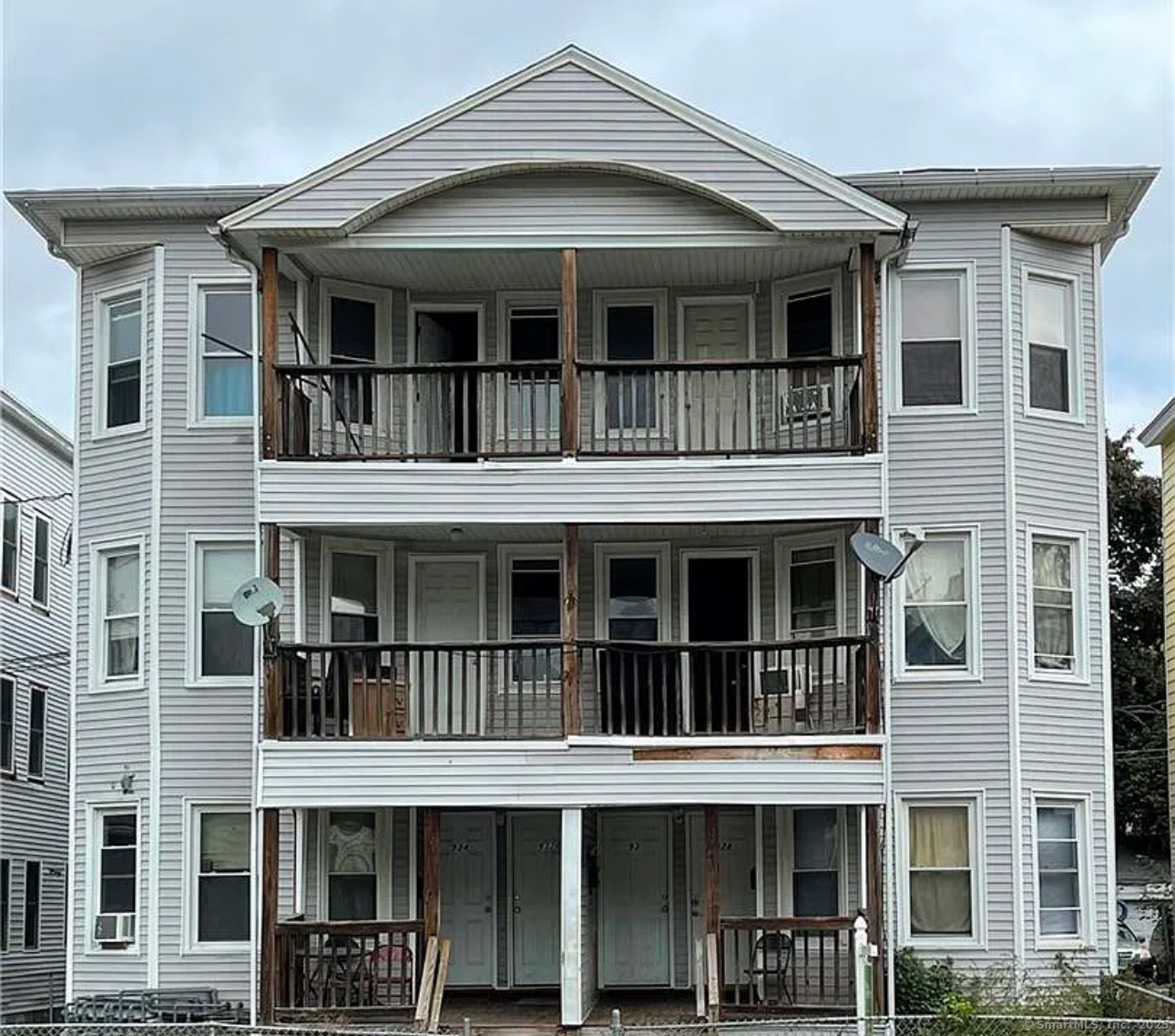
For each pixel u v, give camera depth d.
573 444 19.55
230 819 21.36
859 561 20.17
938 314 21.52
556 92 19.64
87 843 21.75
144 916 21.17
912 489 21.20
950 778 20.80
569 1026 18.59
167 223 22.05
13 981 29.58
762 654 19.92
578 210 19.67
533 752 19.09
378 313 21.72
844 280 21.11
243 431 21.77
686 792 18.97
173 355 21.91
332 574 21.44
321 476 19.52
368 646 19.36
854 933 18.41
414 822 21.42
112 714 21.80
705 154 19.53
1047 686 21.11
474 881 22.02
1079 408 21.80
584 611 21.73
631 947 21.84
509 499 19.50
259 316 20.02
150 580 21.66
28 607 30.64
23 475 30.38
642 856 22.02
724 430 21.12
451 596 21.91
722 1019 18.75
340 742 19.14
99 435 22.34
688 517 19.42
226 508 21.67
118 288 22.39
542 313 22.12
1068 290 21.95
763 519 19.38
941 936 20.64
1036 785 20.84
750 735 19.05
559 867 21.98
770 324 21.70
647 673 20.70
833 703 20.14
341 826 21.30
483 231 19.64
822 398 20.67
